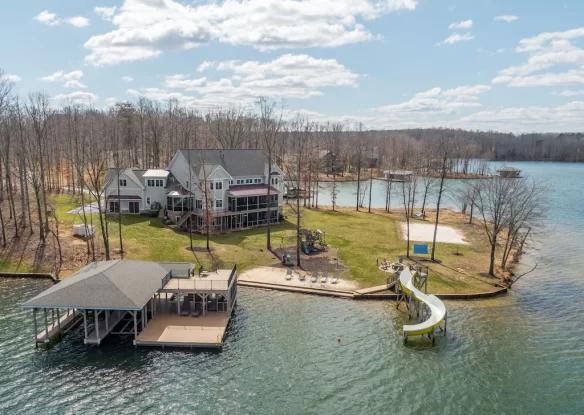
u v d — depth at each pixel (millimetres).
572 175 179125
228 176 70375
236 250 59250
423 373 32781
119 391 29625
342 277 51531
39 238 58375
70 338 36625
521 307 45000
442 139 148000
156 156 100125
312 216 82938
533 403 29453
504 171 154625
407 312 43406
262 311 43000
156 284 39812
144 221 69188
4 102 69688
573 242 70188
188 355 34500
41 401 28297
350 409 28516
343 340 37531
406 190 122125
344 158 163375
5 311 41156
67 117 114938
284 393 29953
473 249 63969
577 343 37438
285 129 152125
